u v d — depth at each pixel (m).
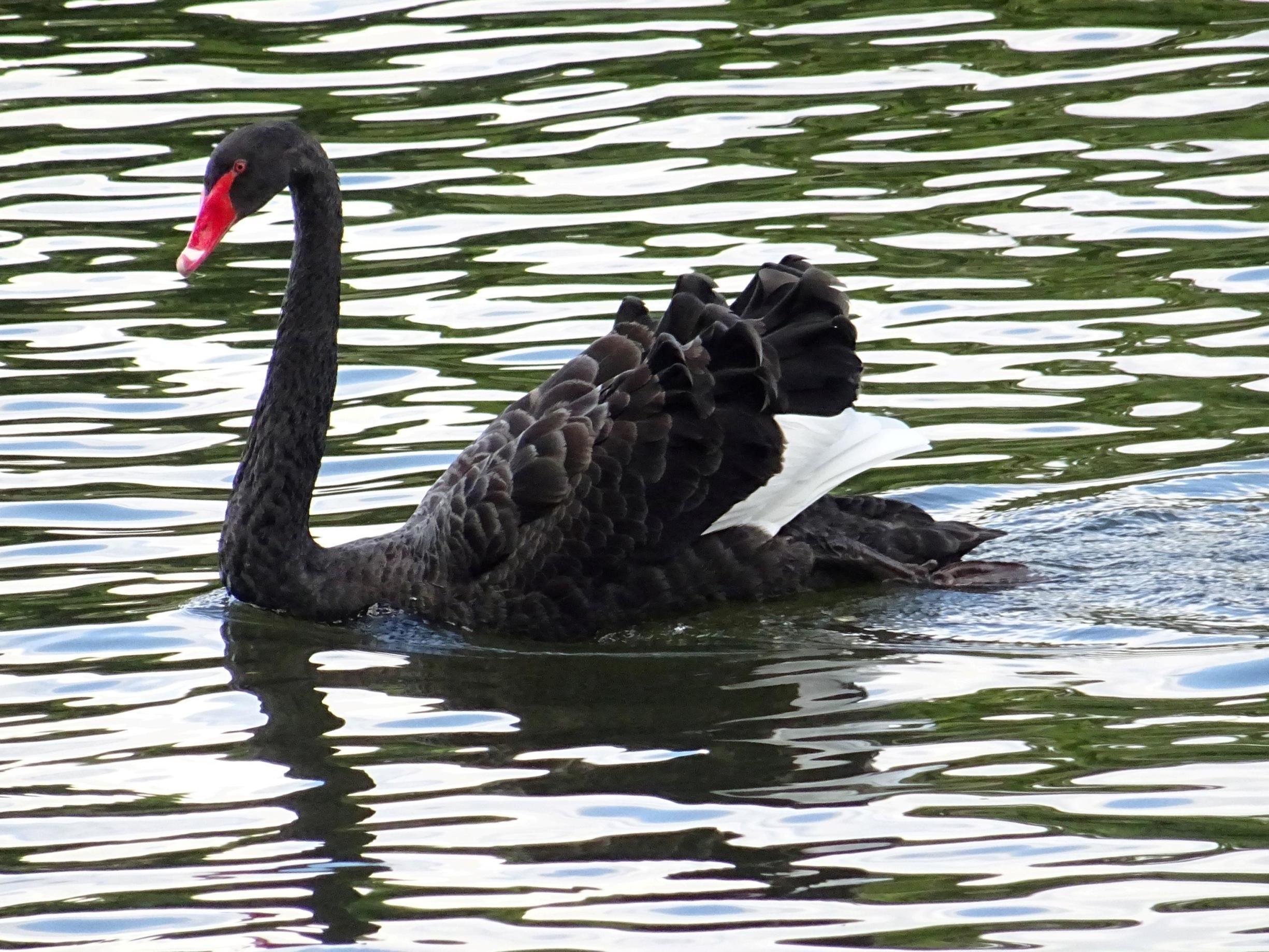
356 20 24.64
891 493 14.41
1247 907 8.78
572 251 18.61
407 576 13.09
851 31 23.92
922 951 8.52
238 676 11.93
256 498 13.09
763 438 12.98
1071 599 12.71
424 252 18.73
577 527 12.80
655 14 24.69
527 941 8.70
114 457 15.11
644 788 10.16
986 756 10.40
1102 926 8.67
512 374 16.39
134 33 24.36
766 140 20.95
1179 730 10.59
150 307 17.98
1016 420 15.39
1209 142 20.38
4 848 9.77
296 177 13.38
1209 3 24.36
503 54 23.42
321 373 13.27
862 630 12.44
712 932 8.73
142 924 8.98
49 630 12.55
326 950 8.70
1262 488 14.14
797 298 13.42
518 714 11.27
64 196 20.09
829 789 10.08
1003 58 22.81
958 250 18.36
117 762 10.70
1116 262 17.95
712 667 11.96
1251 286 17.39
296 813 10.03
